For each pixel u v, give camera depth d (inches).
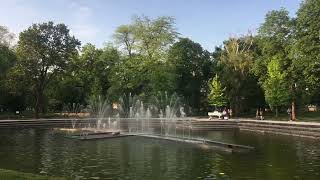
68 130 1711.4
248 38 2679.6
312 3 1734.7
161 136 1417.3
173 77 2536.9
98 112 2642.7
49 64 2372.0
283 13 2167.8
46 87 2591.0
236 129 1871.3
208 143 1233.4
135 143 1254.3
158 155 1003.3
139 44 2605.8
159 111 2497.5
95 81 2807.6
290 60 2085.4
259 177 737.6
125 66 2561.5
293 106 2118.6
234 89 2559.1
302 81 1963.6
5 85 2351.1
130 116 2497.5
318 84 1793.8
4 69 2218.3
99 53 2906.0
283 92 2086.6
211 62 3038.9
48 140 1337.4
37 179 573.3
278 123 1640.0
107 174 773.9
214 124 1956.2
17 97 2691.9
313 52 1728.6
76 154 1023.0
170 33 2596.0
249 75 2571.4
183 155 1000.9
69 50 2410.2
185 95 2859.3
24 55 2315.5
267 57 2237.9
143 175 763.4
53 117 2432.3
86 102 2849.4
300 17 1775.3
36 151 1074.1
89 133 1512.1
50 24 2364.7
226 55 2691.9
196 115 2785.4
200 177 743.1
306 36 1737.2
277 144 1205.1
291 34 2155.5
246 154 1008.2
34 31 2322.8
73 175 766.5
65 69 2417.6
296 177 733.3
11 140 1338.6
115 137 1427.2
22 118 2326.5
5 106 2738.7
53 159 944.3
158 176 754.8
